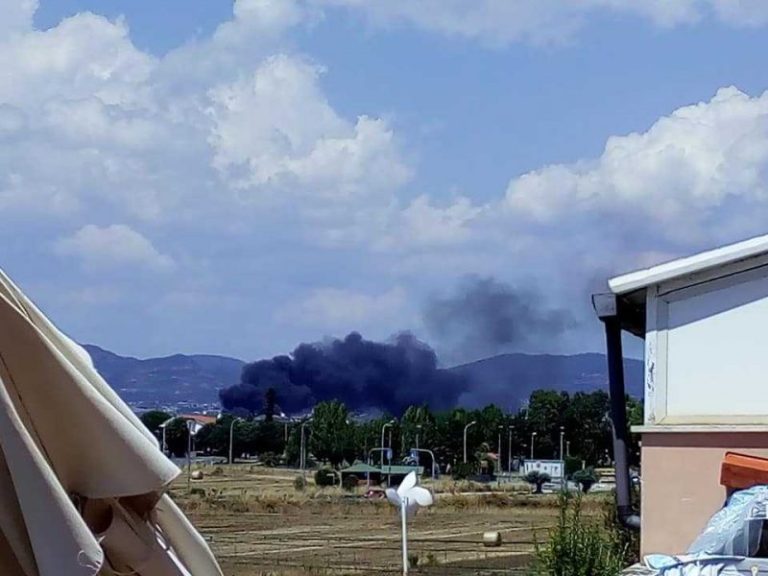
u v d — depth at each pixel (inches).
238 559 1612.9
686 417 471.5
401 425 4751.5
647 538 460.1
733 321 470.0
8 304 141.3
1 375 140.3
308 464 4857.3
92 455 144.3
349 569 1457.9
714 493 453.7
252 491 3496.6
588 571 523.2
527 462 4247.0
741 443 452.1
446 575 1336.1
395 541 1964.8
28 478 133.5
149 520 155.1
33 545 132.6
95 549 133.0
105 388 153.6
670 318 478.0
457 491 3629.4
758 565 368.8
